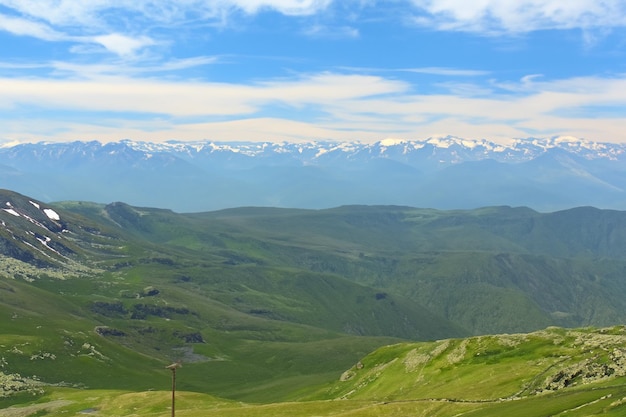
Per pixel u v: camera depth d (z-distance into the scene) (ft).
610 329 481.05
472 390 401.49
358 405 436.76
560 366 392.06
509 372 419.13
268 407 455.63
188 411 477.36
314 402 462.60
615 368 351.25
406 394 453.99
